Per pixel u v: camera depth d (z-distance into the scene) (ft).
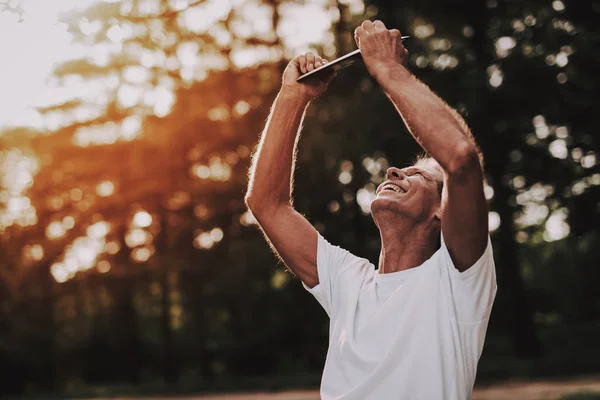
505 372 65.10
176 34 54.70
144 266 90.94
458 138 6.22
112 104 79.25
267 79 70.54
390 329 6.79
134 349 104.94
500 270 77.36
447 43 62.44
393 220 7.19
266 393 65.51
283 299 96.73
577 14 52.11
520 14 56.24
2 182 93.45
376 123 59.77
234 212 77.82
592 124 55.57
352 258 7.70
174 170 76.89
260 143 8.30
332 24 64.13
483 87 55.11
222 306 96.17
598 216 61.26
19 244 92.27
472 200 6.24
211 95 69.92
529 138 60.23
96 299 109.60
